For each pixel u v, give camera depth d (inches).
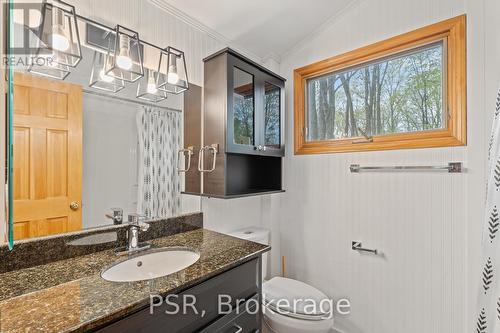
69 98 41.9
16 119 36.8
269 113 71.7
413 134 59.6
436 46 57.7
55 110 40.5
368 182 64.7
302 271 77.3
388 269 61.4
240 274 42.3
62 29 37.7
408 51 61.2
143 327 29.4
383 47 62.6
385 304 61.8
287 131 80.9
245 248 46.5
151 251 44.9
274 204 80.1
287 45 77.3
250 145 64.1
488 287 37.6
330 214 71.5
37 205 38.7
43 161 39.3
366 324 64.7
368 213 64.6
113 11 47.4
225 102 58.1
